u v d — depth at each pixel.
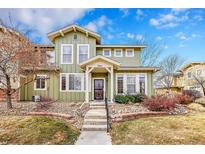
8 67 12.98
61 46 20.27
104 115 11.25
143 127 9.31
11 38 12.95
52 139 7.98
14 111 12.42
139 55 21.44
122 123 10.30
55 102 17.03
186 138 7.92
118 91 19.70
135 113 11.61
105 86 20.03
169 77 39.34
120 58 21.34
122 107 14.08
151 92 19.72
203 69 34.28
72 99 19.75
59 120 10.73
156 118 11.07
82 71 20.00
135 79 19.88
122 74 19.89
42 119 10.11
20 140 7.83
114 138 8.32
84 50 20.31
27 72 14.20
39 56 14.25
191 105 16.19
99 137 8.48
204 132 8.62
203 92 30.12
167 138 7.92
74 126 10.05
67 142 7.77
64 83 19.97
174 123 9.95
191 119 10.81
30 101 18.61
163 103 13.47
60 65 20.09
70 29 20.22
